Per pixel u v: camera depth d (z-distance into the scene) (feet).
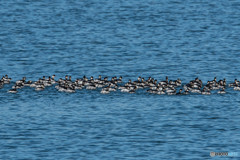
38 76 344.49
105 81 301.02
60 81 303.48
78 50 418.92
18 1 624.59
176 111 270.05
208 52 415.03
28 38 456.86
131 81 328.90
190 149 228.22
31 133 242.78
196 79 312.71
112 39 459.32
